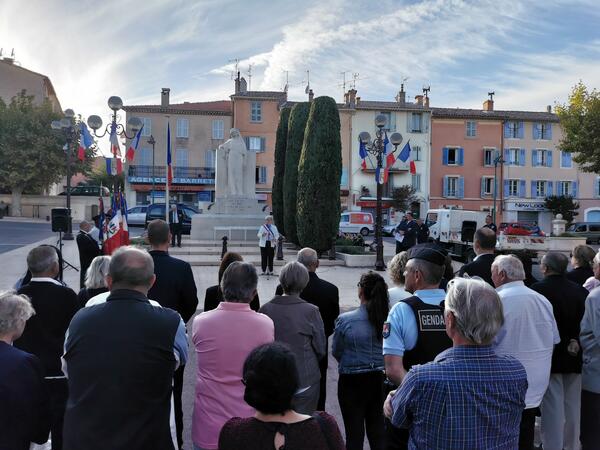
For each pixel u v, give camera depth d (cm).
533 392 365
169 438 272
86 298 449
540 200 5262
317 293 477
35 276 418
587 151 3048
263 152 5044
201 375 325
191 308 455
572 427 434
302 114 2330
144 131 4984
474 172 5231
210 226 2402
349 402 404
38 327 401
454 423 215
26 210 4484
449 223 2452
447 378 220
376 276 412
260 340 321
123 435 252
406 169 5034
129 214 3681
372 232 4019
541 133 5303
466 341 229
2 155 4231
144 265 288
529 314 368
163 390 269
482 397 217
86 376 258
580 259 550
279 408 195
